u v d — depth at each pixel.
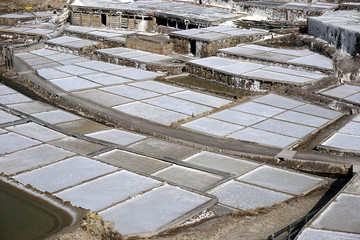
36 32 45.34
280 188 16.22
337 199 13.76
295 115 24.45
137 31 45.31
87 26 47.53
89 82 30.41
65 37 43.84
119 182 15.02
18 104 26.03
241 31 40.56
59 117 24.03
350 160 18.33
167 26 45.28
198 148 20.25
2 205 12.36
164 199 13.84
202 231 12.48
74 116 24.27
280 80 28.92
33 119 21.88
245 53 34.97
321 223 12.26
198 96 28.02
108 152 18.86
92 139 20.03
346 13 43.00
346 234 11.67
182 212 13.05
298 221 12.02
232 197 15.40
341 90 27.78
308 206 14.79
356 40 31.00
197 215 13.10
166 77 32.41
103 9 46.19
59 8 58.22
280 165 18.84
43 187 14.53
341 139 20.34
